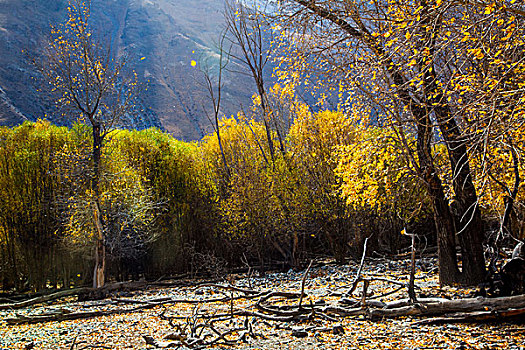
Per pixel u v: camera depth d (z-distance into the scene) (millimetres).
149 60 169250
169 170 29594
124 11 199500
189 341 8891
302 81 12430
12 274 24422
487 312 8195
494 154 9492
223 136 32375
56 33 22516
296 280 19672
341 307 10281
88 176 22266
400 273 17125
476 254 11633
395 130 11445
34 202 24547
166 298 16031
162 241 29031
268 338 8852
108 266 26719
